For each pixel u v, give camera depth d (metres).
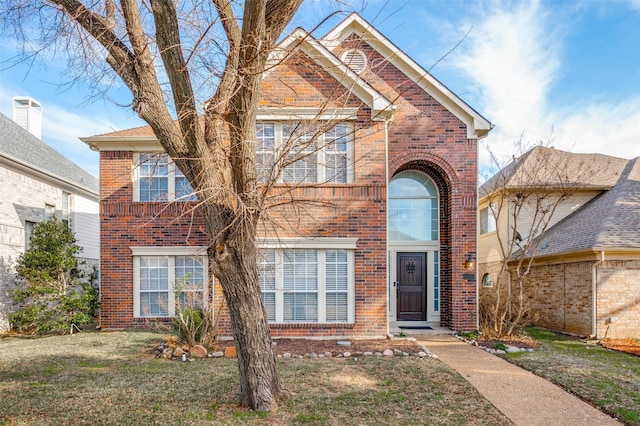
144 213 11.24
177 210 11.24
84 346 9.16
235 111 4.90
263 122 10.11
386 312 10.18
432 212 12.60
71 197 16.86
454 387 6.30
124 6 4.75
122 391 6.00
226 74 4.82
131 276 11.21
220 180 5.10
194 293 9.70
